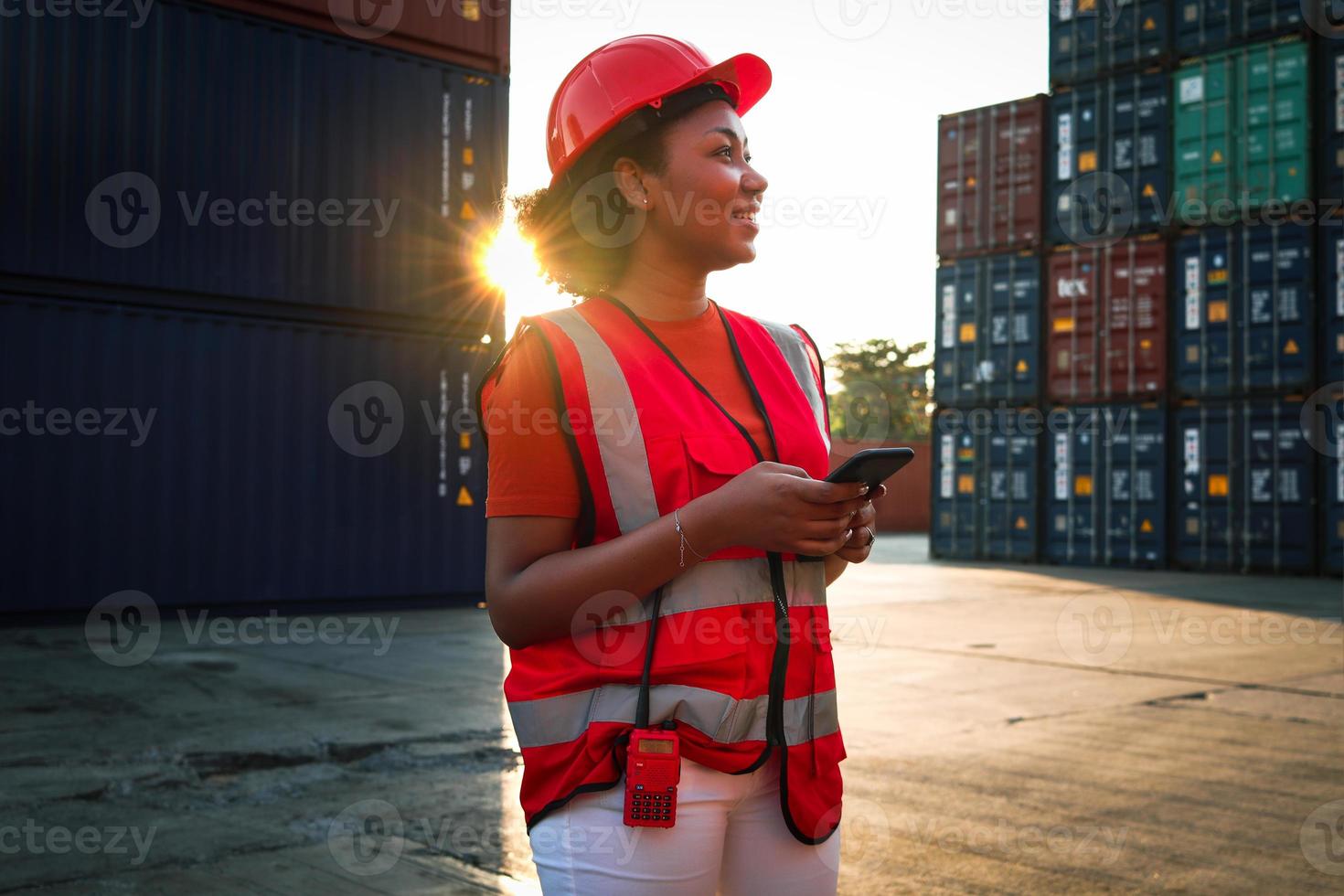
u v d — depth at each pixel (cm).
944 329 1803
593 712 95
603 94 106
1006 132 1733
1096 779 407
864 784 398
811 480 88
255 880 298
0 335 841
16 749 450
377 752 450
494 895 289
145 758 437
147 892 288
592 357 98
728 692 93
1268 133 1509
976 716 532
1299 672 676
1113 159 1633
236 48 934
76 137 867
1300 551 1469
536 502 97
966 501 1783
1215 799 378
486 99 1045
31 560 842
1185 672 676
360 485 982
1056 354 1691
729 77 110
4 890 288
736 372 107
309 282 959
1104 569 1622
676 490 96
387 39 997
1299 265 1484
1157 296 1598
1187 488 1566
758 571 98
